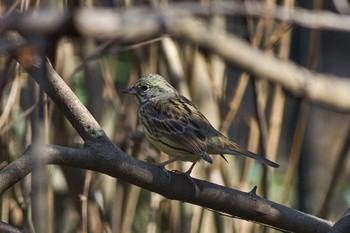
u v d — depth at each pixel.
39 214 4.71
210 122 10.35
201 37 9.91
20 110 10.56
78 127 7.34
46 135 9.05
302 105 10.84
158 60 10.58
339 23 7.10
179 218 10.49
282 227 7.91
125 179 7.53
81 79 11.80
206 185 7.79
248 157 9.49
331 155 20.69
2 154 10.02
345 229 7.26
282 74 10.40
